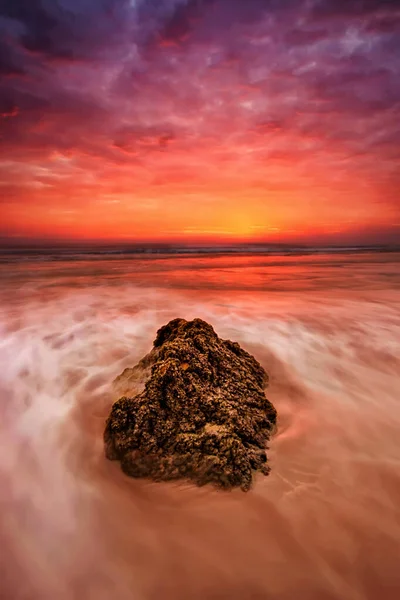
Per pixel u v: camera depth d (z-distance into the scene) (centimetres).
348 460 382
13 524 309
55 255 3878
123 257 3662
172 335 530
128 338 807
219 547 286
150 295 1442
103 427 438
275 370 621
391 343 786
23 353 698
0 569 272
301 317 1042
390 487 346
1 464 380
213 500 323
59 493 341
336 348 749
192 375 407
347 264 2914
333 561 275
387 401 520
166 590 258
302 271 2381
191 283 1800
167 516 311
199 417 372
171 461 342
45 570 272
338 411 483
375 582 261
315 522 305
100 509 321
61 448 403
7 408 487
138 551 285
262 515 310
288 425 440
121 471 357
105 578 266
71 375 590
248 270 2445
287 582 261
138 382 472
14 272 2214
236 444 345
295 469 362
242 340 798
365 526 303
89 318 1016
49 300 1315
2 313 1083
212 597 254
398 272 2288
